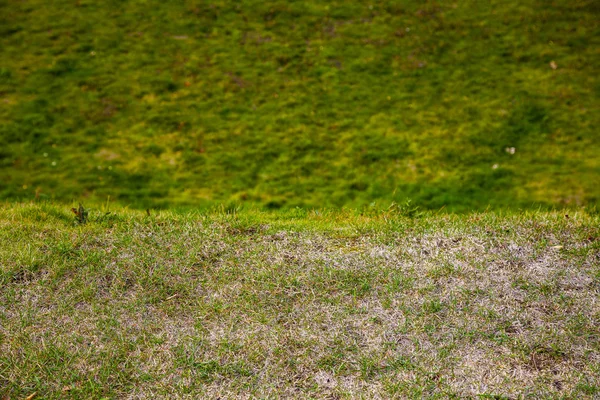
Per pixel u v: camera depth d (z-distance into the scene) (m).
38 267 4.84
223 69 15.91
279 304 4.31
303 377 3.54
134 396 3.39
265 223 6.00
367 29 17.81
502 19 18.06
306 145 12.84
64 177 11.51
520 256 4.98
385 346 3.78
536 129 13.27
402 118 13.80
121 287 4.57
